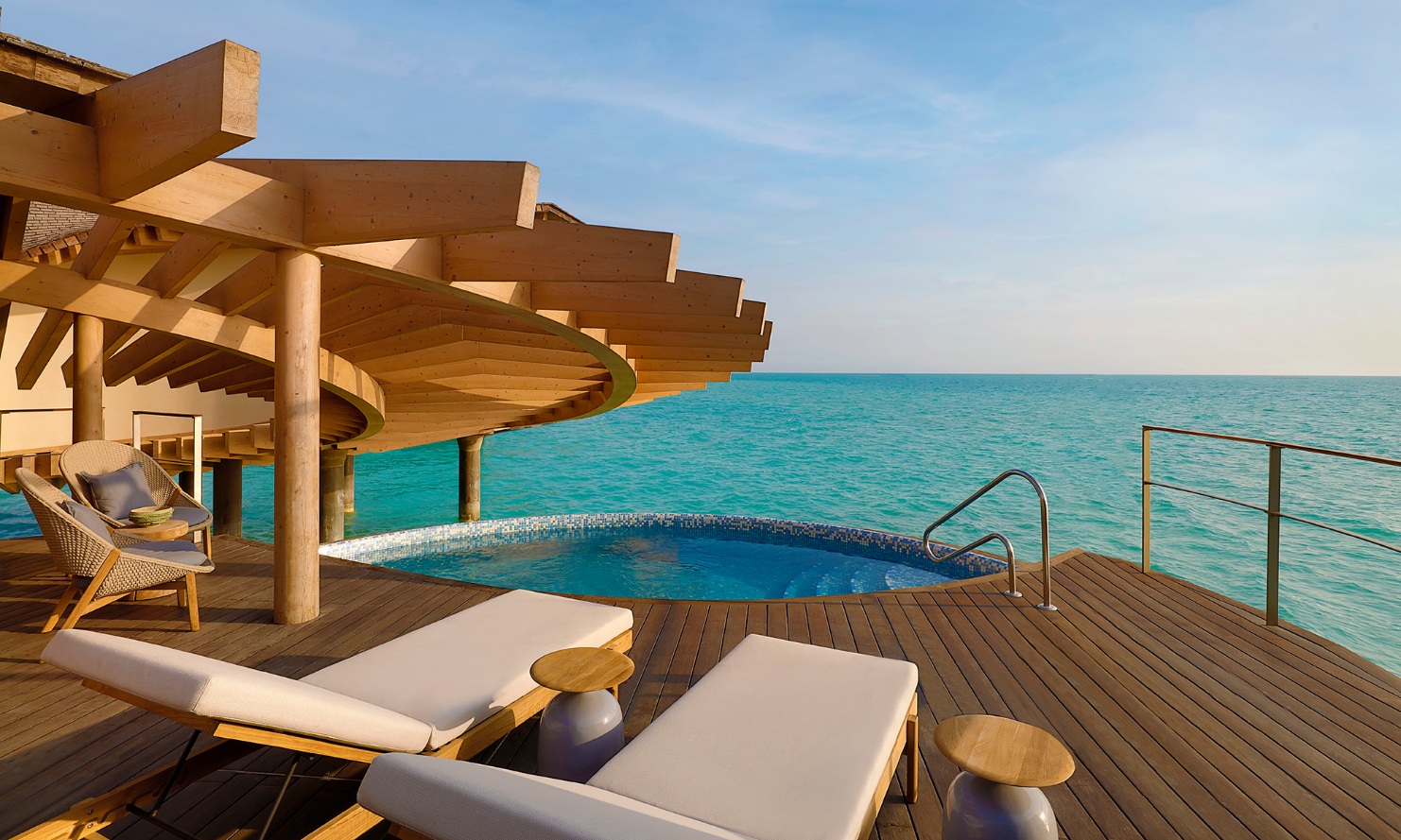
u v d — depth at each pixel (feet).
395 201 11.98
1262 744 9.16
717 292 16.43
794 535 32.58
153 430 40.73
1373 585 40.93
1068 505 62.13
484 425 38.91
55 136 9.91
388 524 49.93
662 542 32.58
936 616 14.12
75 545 12.31
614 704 7.48
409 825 3.76
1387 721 9.73
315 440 13.76
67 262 30.14
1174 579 16.44
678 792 5.51
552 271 14.47
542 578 27.27
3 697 10.34
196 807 7.59
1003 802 5.61
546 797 3.63
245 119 8.46
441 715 7.04
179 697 5.32
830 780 5.67
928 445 100.22
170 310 19.84
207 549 16.88
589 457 87.61
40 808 7.64
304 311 13.39
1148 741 9.25
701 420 135.33
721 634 13.14
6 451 35.17
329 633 13.16
